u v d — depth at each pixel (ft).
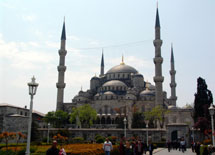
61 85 385.29
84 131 249.96
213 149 109.91
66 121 384.06
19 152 99.45
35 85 78.28
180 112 345.72
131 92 388.57
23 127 222.07
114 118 373.81
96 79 469.57
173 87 423.64
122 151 78.79
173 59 437.17
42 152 100.99
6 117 210.18
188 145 203.10
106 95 401.29
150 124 325.42
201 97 243.60
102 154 84.99
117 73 466.70
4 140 189.98
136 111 344.69
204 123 214.48
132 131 241.76
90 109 334.85
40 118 341.00
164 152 148.87
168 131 206.39
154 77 346.74
